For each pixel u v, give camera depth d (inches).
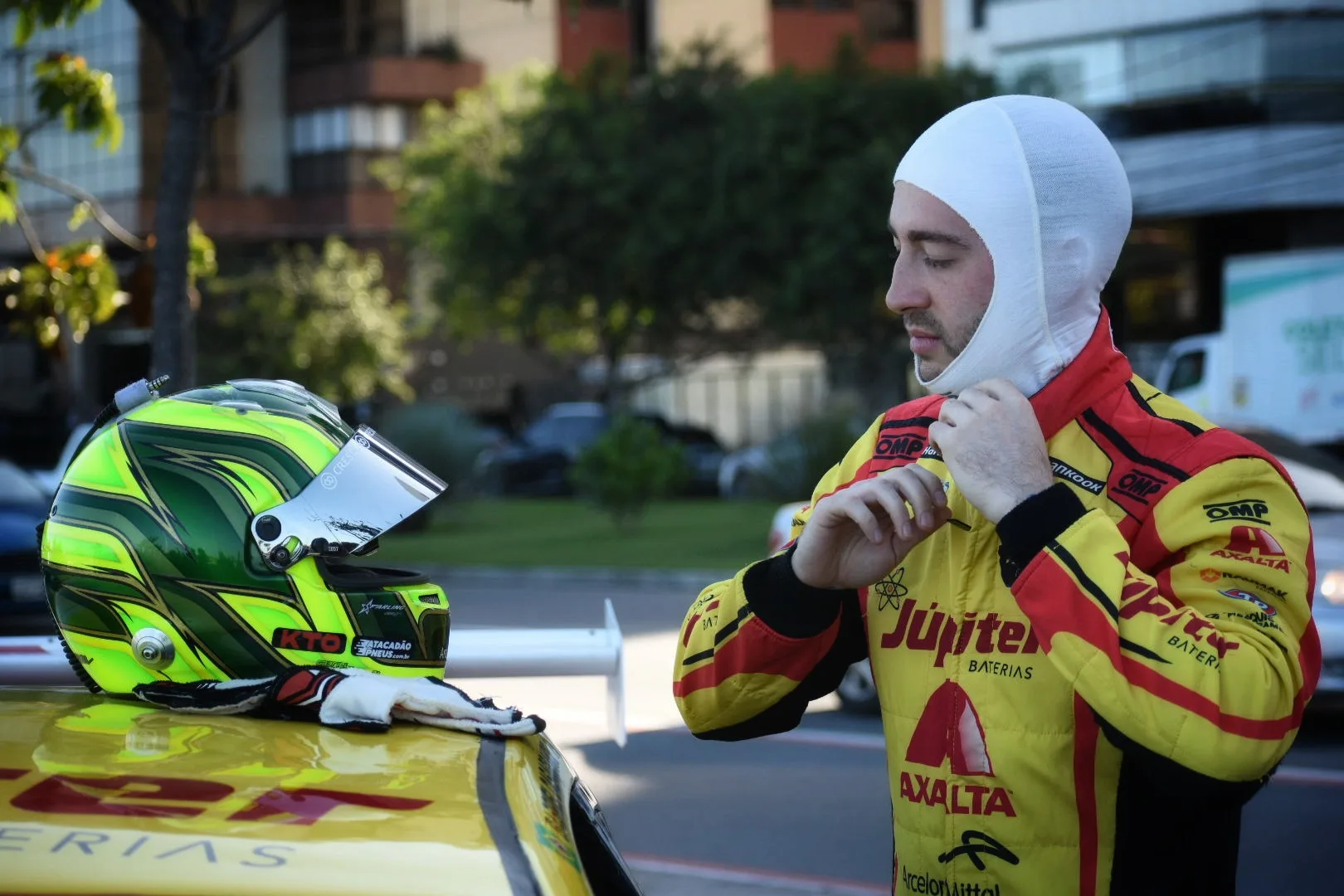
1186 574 69.7
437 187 1321.4
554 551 713.6
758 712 81.0
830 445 835.4
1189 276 1160.8
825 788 269.6
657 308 1176.2
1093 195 73.0
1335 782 272.2
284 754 63.2
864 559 74.9
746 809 255.1
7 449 1028.5
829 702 356.5
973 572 73.9
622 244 1149.7
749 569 80.0
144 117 1460.4
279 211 1616.6
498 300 1264.8
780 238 1067.9
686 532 775.1
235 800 57.2
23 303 303.0
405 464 75.0
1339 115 1099.9
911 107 1093.1
